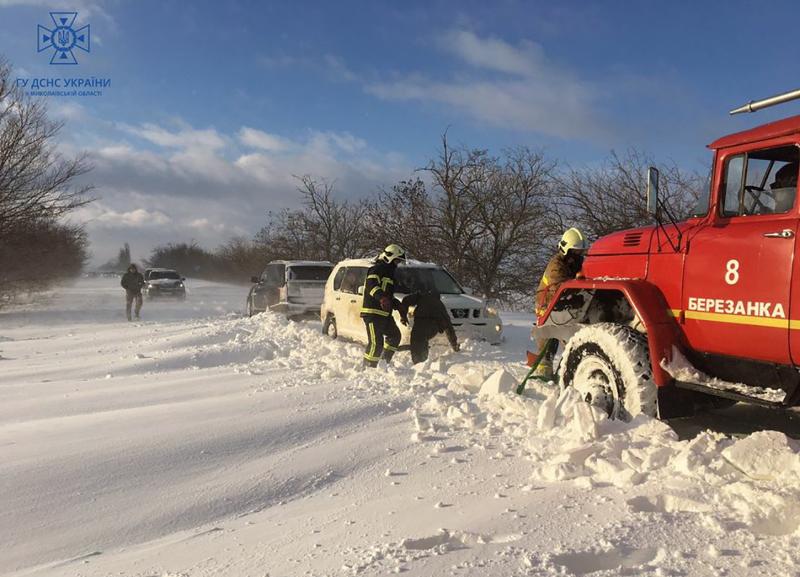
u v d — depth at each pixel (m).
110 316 21.27
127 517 3.77
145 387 7.14
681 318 4.54
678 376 4.39
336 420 5.34
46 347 12.10
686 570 2.45
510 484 3.68
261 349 10.02
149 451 4.64
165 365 9.07
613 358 4.71
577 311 5.78
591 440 4.10
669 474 3.52
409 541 2.87
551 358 6.36
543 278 6.96
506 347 10.48
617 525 2.88
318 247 32.94
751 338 4.04
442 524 3.12
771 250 3.90
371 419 5.39
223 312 22.97
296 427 5.16
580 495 3.36
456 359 9.17
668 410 4.46
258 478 4.23
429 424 5.01
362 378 6.95
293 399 6.00
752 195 4.21
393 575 2.58
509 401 5.25
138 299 19.44
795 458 3.29
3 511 3.78
